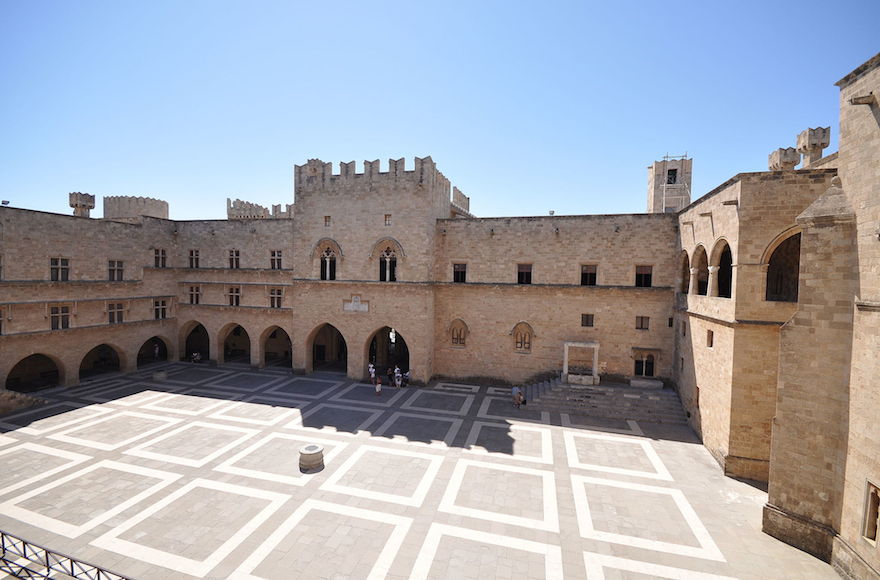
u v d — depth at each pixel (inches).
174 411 1129.4
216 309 1652.3
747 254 791.7
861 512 523.8
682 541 610.2
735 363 800.3
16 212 1201.4
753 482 781.3
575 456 880.9
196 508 677.3
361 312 1438.2
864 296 534.6
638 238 1267.2
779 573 548.7
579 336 1326.3
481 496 721.6
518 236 1375.5
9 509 670.5
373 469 813.2
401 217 1385.3
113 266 1472.7
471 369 1435.8
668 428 1043.9
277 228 1583.4
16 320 1200.2
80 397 1246.3
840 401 566.9
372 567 550.0
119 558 561.0
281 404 1196.5
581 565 558.3
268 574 535.2
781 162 1018.1
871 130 529.3
